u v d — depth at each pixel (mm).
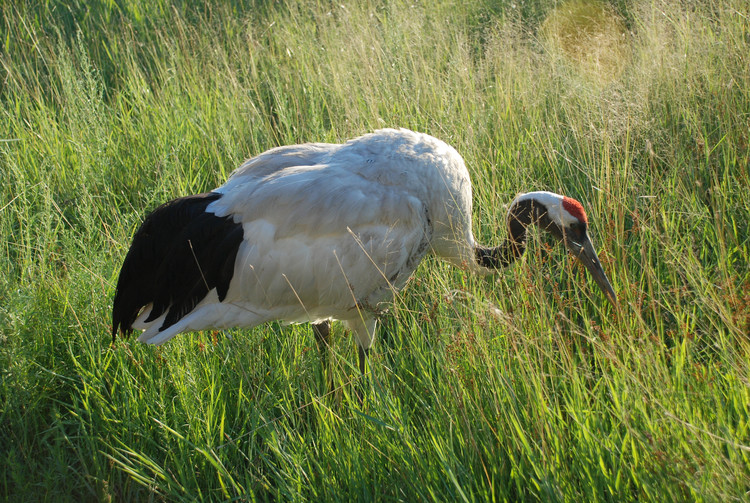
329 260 4312
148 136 6938
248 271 4277
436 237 4902
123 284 4465
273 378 4699
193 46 8602
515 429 3643
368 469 3818
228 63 8352
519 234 5070
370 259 4297
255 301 4391
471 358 4043
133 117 7586
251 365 4684
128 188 6523
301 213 4262
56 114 7512
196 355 4723
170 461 4273
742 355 3883
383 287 4602
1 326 4539
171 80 8078
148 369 4668
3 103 7676
